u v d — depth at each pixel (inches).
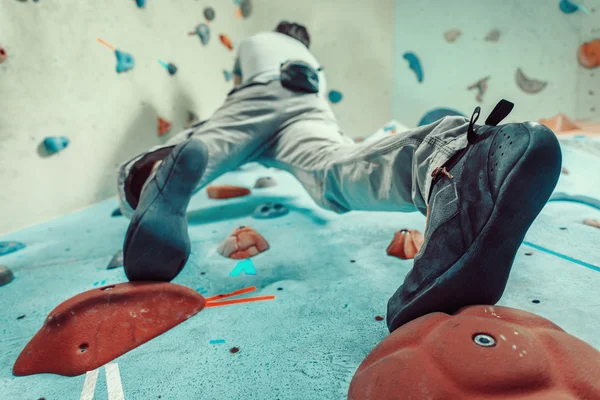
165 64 83.0
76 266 46.3
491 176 21.5
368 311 32.2
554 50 115.2
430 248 24.5
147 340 30.1
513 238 22.1
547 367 18.2
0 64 56.8
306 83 59.6
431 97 128.5
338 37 126.7
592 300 30.9
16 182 60.1
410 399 18.5
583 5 110.0
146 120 84.7
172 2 90.0
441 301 24.2
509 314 22.5
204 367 26.6
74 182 69.8
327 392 23.7
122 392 24.9
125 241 34.6
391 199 33.8
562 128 103.6
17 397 25.2
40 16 61.6
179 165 33.4
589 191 54.5
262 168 103.8
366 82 130.0
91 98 71.5
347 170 37.8
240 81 79.1
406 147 29.9
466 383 18.1
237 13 114.7
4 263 48.2
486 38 119.7
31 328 33.5
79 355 27.9
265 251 46.8
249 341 29.2
